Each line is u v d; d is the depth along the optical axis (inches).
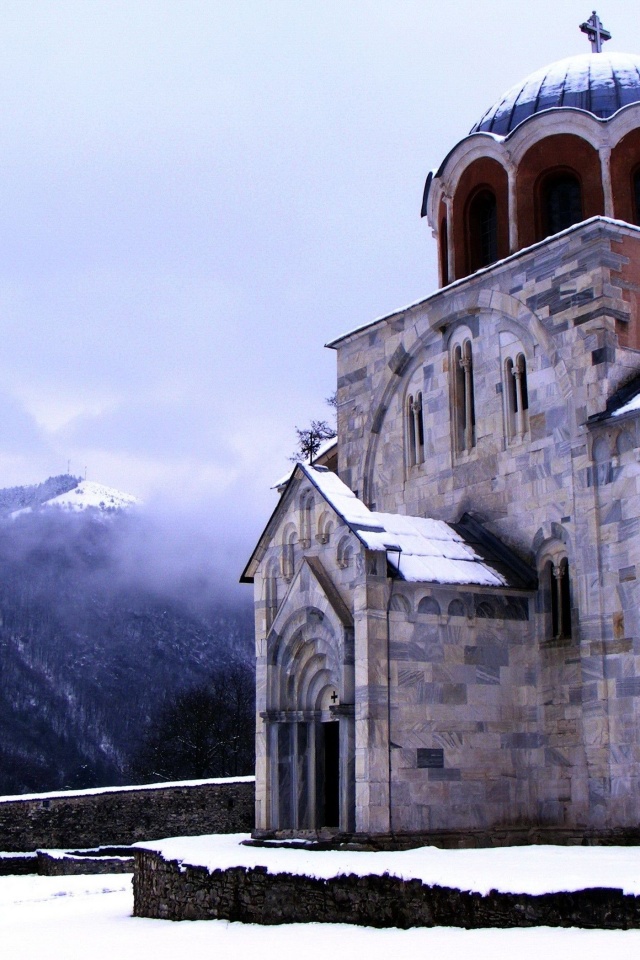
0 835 2054.6
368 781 1127.6
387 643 1165.1
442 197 1517.0
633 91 1429.6
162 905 1109.1
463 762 1183.6
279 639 1302.9
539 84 1487.5
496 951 683.4
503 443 1322.6
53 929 1099.3
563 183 1403.8
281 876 941.2
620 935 690.2
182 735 3644.2
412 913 821.9
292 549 1317.7
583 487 1203.9
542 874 783.1
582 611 1185.4
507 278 1333.7
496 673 1222.3
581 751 1173.1
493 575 1245.7
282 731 1290.6
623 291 1232.8
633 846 1079.6
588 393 1214.9
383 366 1504.7
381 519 1269.7
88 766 6712.6
